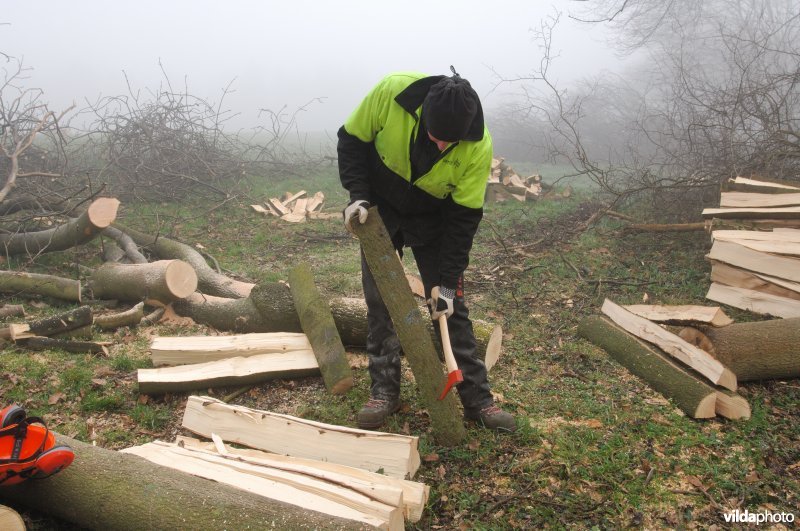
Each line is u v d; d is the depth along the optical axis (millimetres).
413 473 2896
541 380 4016
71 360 4227
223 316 4801
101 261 6547
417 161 2912
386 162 3018
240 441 3160
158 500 2354
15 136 8336
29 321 4910
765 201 5984
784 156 7277
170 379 3740
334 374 3744
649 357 3965
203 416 3305
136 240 6535
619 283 5793
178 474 2492
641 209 8562
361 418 3330
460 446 3180
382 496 2492
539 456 3150
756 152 7457
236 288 5617
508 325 4930
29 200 7039
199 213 8914
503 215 9055
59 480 2477
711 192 7695
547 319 5082
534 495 2873
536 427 3434
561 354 4375
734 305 5219
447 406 3145
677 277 6008
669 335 3996
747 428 3430
